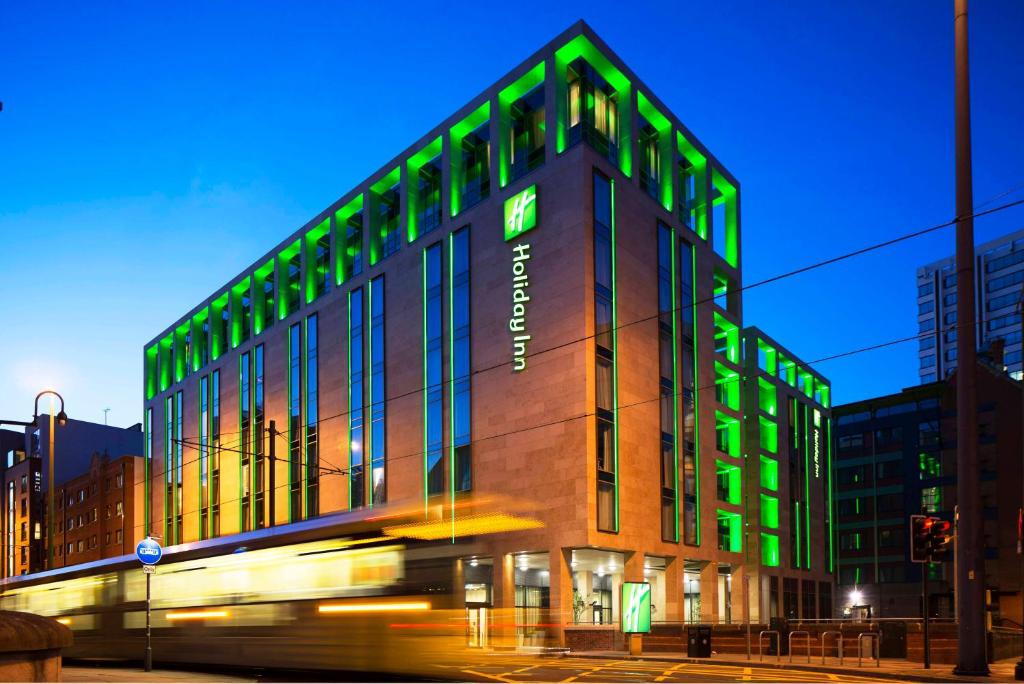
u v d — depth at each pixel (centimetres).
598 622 4878
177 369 8394
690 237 5719
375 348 5794
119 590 2559
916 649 3014
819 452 8338
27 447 10762
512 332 4828
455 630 1706
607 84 5188
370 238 6038
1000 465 7694
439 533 1780
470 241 5200
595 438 4469
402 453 5394
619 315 4812
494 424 4844
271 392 6831
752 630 3809
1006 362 12288
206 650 2138
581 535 4328
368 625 1773
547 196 4812
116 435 11094
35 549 10369
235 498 7075
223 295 7781
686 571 5675
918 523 2561
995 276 12781
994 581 7506
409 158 5766
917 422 8931
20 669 936
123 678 2019
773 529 7094
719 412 6072
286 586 1959
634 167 5166
